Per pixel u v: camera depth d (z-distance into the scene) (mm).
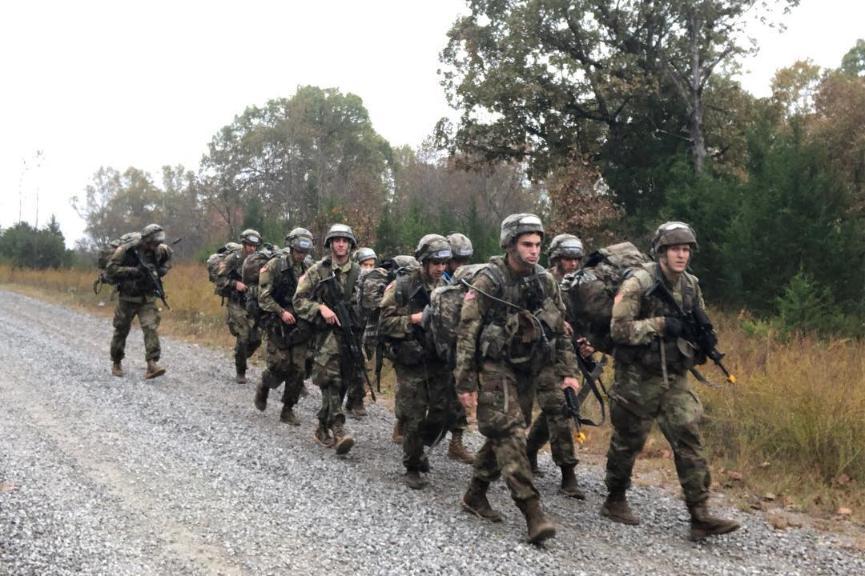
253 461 6621
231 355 12961
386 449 7305
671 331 5004
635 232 20453
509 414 4922
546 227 19000
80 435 7340
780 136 16172
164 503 5480
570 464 6004
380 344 6195
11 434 7293
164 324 16625
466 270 5242
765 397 7539
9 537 4688
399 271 6254
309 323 7062
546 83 22906
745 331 11898
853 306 13266
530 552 4734
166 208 71125
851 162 23438
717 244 15984
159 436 7383
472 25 23891
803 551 4926
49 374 10562
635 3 21984
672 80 21531
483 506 5383
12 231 40500
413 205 23844
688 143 22359
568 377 5320
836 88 27812
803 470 6574
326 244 7148
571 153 20828
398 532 5012
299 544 4773
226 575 4316
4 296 24344
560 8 21844
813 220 14094
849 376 7863
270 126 56062
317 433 7328
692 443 5035
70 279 28266
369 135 58500
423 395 6055
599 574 4434
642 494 6109
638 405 5145
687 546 4957
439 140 24656
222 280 10398
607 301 5492
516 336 4984
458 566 4473
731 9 21062
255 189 53344
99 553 4535
